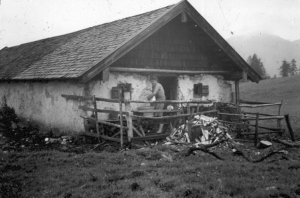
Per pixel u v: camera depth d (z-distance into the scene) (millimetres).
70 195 5418
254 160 7633
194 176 6250
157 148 9109
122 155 8289
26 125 13758
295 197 5125
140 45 12414
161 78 15133
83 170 6887
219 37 13359
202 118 10555
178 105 13273
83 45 14078
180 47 13539
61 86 12242
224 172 6562
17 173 6801
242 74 14430
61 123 12188
